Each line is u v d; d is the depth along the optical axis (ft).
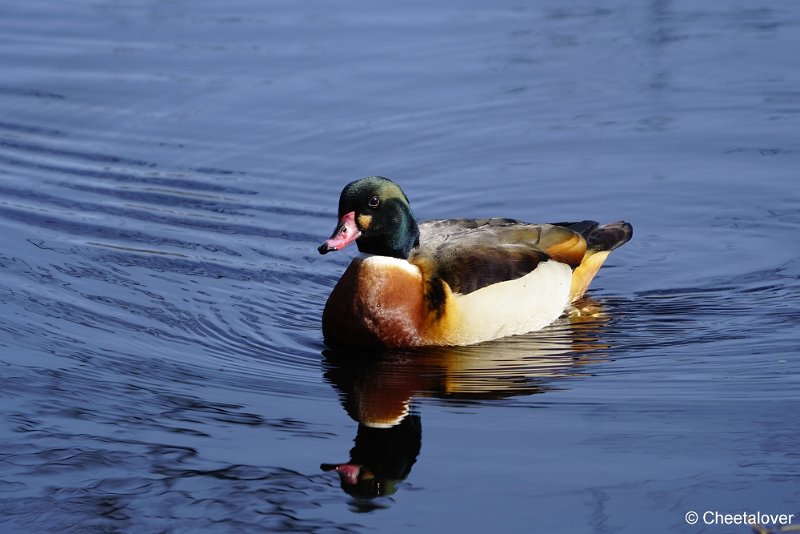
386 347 38.42
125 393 33.65
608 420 32.04
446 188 52.19
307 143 55.16
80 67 61.87
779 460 29.25
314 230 48.26
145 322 39.70
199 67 61.62
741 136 56.34
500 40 65.67
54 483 28.09
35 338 37.55
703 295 43.09
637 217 49.88
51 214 48.78
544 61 63.26
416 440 30.81
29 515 26.73
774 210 49.73
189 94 59.21
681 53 64.64
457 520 26.53
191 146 54.85
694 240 47.83
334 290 39.11
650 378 35.35
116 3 70.85
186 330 39.32
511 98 59.36
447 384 35.17
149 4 70.69
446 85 60.44
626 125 57.36
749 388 34.24
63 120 57.11
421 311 38.22
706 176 52.80
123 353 36.94
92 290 42.09
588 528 26.09
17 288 41.83
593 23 68.54
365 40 65.21
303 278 44.37
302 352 38.11
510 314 39.22
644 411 32.63
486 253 39.58
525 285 39.58
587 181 52.60
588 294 43.60
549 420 32.09
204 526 26.32
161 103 58.39
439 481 28.43
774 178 52.34
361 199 38.14
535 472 28.81
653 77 61.93
